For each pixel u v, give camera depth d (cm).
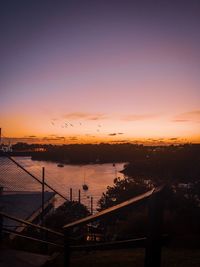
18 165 923
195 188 2383
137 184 4488
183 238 803
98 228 1619
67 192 8481
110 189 5038
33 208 1773
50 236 1032
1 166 1033
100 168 17262
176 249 739
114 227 1516
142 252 725
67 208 2516
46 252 795
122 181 5019
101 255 718
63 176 12269
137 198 241
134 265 568
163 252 707
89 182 11469
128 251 766
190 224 1063
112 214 267
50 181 6638
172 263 581
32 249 838
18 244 864
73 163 19012
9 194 2064
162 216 219
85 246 371
